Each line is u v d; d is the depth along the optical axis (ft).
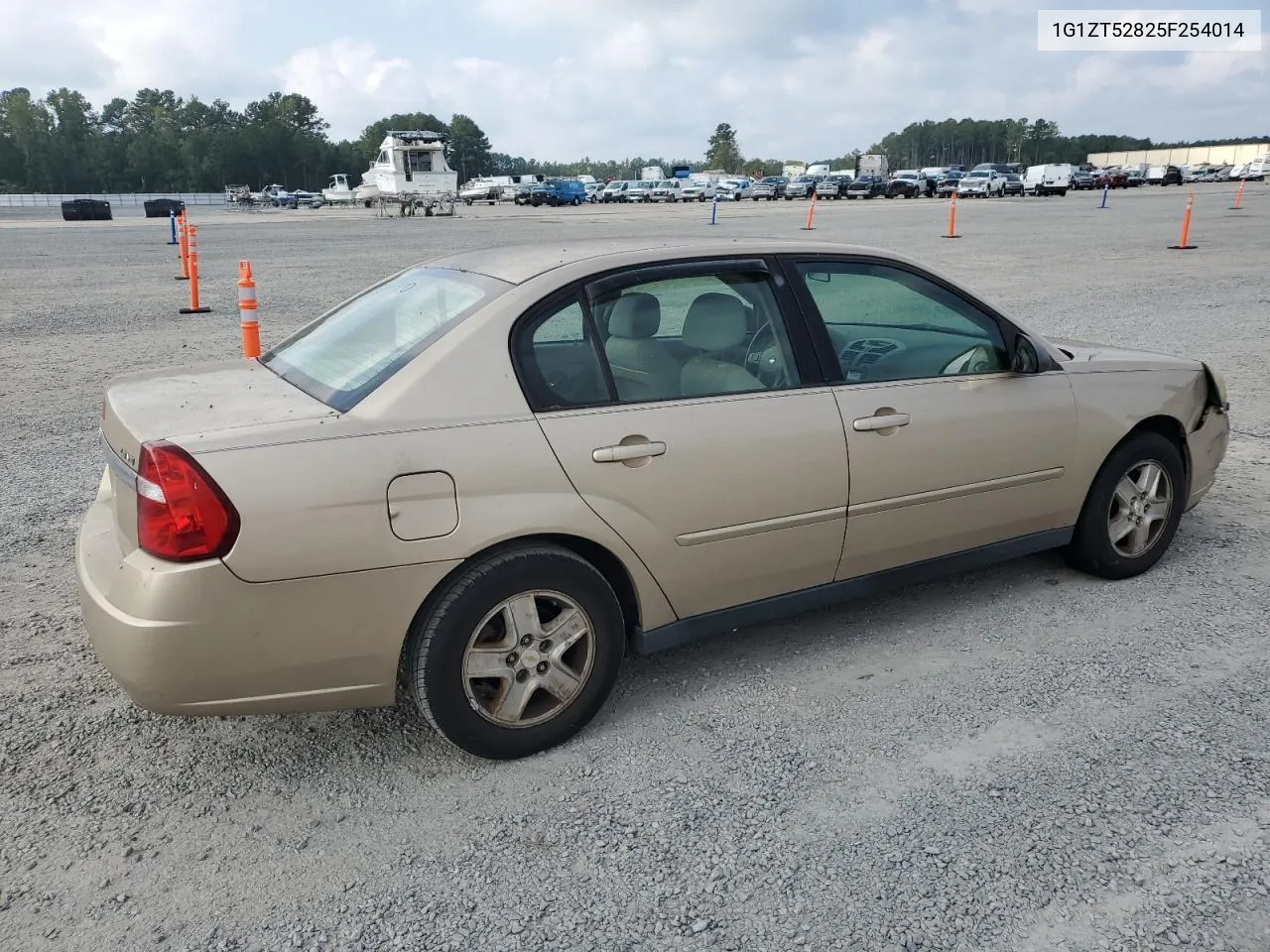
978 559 13.42
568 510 10.01
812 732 10.85
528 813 9.53
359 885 8.55
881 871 8.61
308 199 262.47
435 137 150.00
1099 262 62.08
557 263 10.91
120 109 510.58
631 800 9.70
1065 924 7.95
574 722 10.65
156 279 57.41
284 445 8.98
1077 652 12.56
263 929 8.02
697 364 11.27
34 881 8.58
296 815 9.55
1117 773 9.94
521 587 9.95
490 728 10.14
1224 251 68.69
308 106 507.71
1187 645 12.68
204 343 35.09
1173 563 15.44
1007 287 50.03
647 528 10.56
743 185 236.84
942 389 12.50
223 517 8.66
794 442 11.30
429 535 9.38
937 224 101.86
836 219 114.42
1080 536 14.40
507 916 8.14
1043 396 13.29
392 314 11.42
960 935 7.85
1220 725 10.77
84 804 9.68
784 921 8.04
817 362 11.78
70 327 38.70
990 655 12.51
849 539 12.05
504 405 9.87
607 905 8.26
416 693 9.95
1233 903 8.13
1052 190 200.54
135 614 8.71
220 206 277.03
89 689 11.85
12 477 20.02
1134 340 34.60
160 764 10.39
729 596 11.50
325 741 10.88
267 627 8.98
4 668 12.28
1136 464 14.46
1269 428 23.36
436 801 9.75
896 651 12.72
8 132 440.86
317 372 10.83
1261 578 14.80
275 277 58.13
